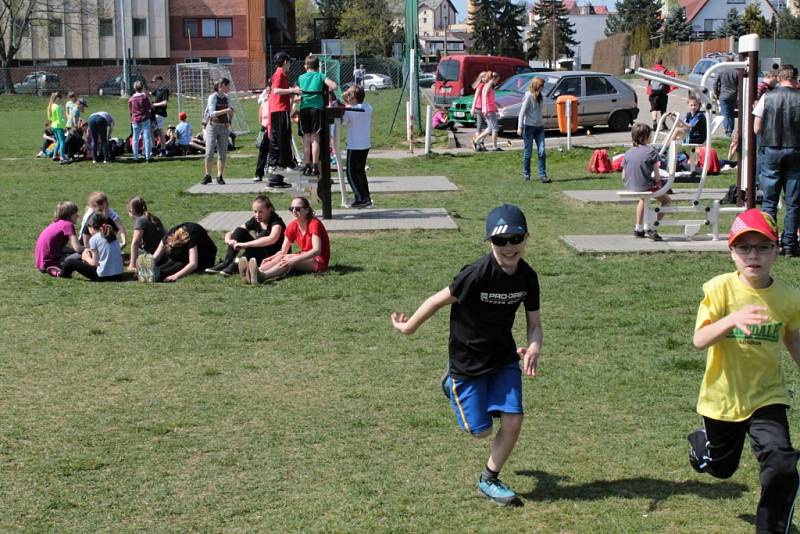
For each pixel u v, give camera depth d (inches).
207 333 336.2
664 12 4574.3
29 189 739.4
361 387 273.9
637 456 219.3
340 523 186.5
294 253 437.4
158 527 186.2
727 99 938.1
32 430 241.3
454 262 452.1
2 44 2485.2
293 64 2215.8
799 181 437.7
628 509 191.0
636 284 401.4
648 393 265.6
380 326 342.6
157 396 268.2
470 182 760.3
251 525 186.7
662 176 553.6
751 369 171.2
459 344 191.3
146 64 2751.0
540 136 753.0
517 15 4133.9
